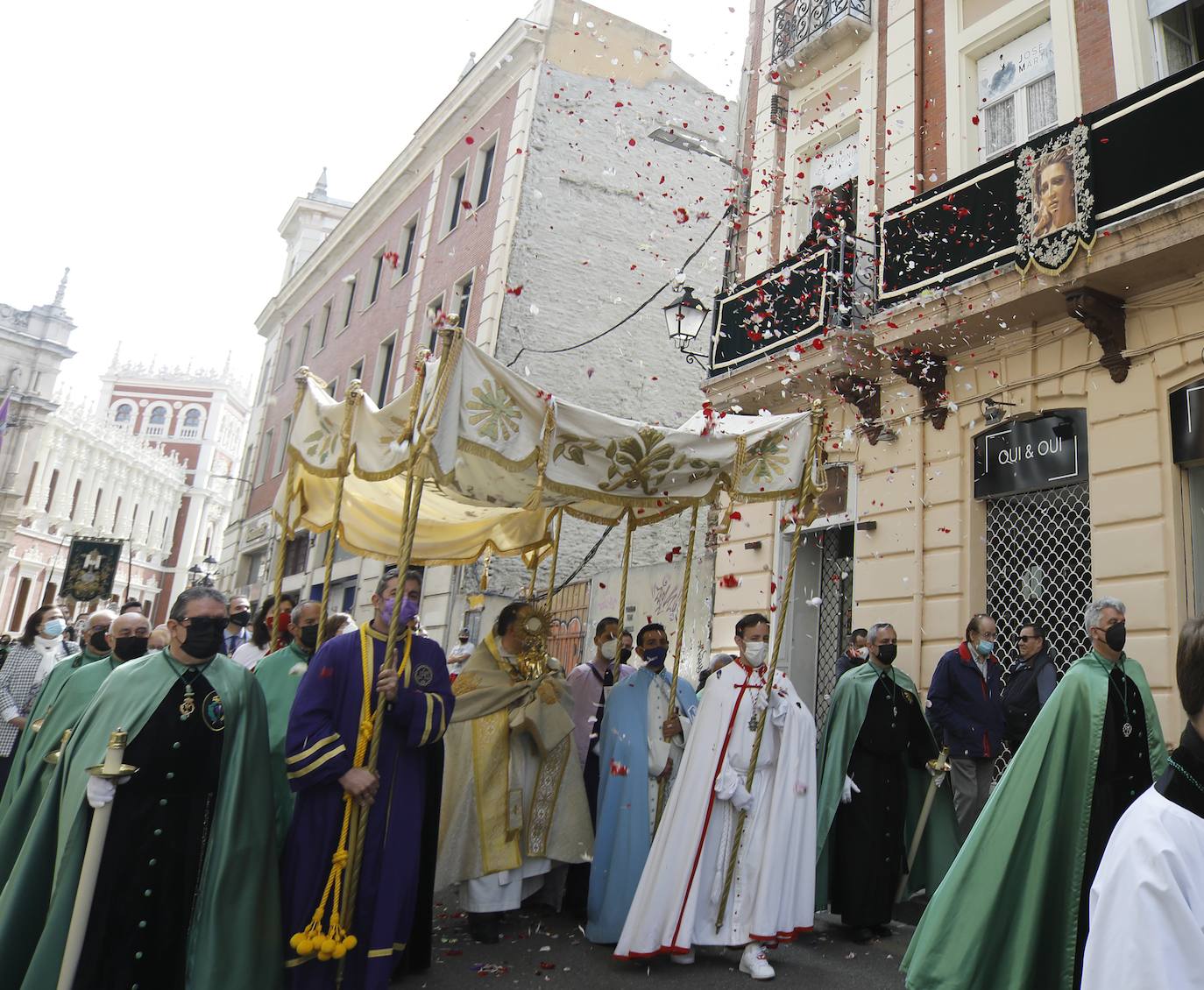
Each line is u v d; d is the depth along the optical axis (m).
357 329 23.97
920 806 5.84
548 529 7.04
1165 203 6.38
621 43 18.62
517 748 5.30
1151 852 1.55
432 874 4.57
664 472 5.26
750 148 12.27
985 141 9.12
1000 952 3.47
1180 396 6.68
